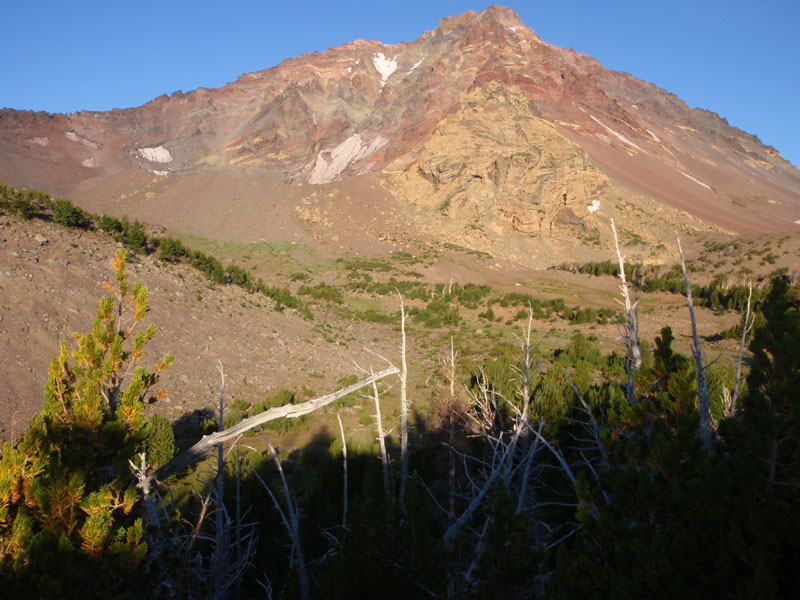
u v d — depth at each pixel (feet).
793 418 16.38
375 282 276.41
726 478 15.03
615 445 19.98
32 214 112.57
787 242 353.10
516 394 56.03
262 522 37.17
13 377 61.57
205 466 49.03
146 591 15.05
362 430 72.13
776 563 13.65
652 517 16.65
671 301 238.48
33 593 12.84
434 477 49.44
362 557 18.15
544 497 45.39
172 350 89.15
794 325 17.63
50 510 13.76
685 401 18.58
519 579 17.04
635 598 14.02
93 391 16.33
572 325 186.09
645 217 476.13
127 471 15.87
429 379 104.01
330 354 121.80
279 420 73.00
